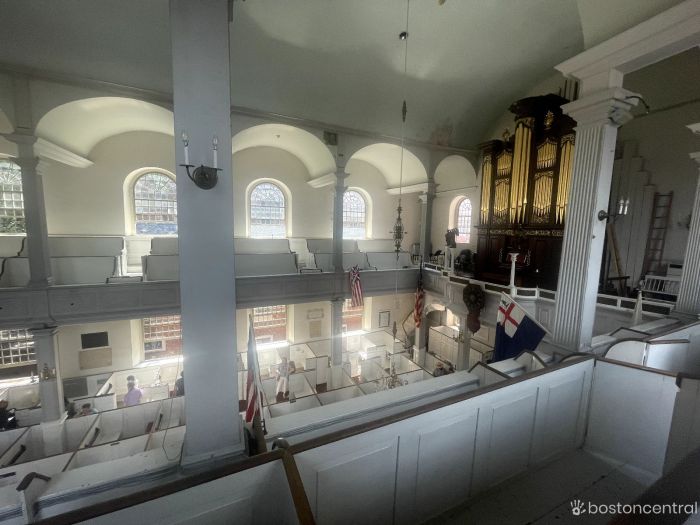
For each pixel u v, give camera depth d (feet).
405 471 8.74
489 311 29.32
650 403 10.69
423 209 40.96
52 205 32.22
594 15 11.87
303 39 24.76
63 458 16.10
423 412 8.68
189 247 8.32
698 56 23.75
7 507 8.01
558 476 10.92
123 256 34.06
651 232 26.23
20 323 23.20
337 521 7.86
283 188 43.32
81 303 24.94
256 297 31.09
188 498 6.18
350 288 34.83
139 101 25.86
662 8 10.13
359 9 22.93
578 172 13.06
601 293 24.73
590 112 12.42
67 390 32.83
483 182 36.83
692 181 24.26
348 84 29.43
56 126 26.43
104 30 21.39
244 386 28.71
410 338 51.13
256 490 6.77
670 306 19.33
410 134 36.29
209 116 8.35
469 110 35.91
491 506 9.78
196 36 8.13
